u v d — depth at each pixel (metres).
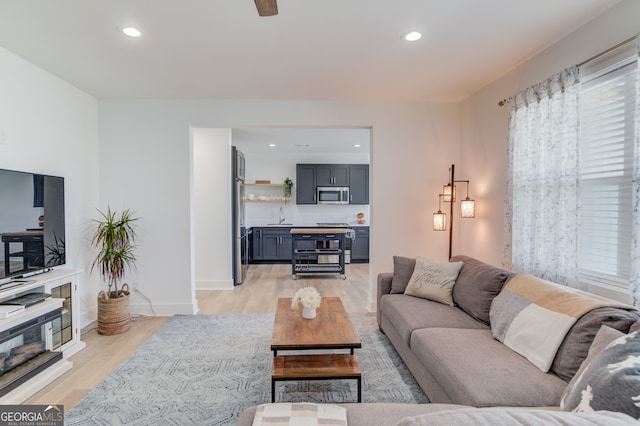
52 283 2.60
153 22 2.20
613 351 1.15
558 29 2.33
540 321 1.75
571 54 2.37
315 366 1.98
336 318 2.41
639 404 0.91
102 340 3.08
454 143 3.98
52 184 2.85
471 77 3.21
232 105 3.81
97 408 2.04
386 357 2.73
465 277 2.64
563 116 2.34
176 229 3.81
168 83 3.30
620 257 2.13
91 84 3.29
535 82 2.72
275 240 7.34
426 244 4.00
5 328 2.05
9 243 2.39
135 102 3.76
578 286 2.28
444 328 2.20
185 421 1.93
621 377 1.01
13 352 2.26
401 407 1.38
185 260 3.83
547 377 1.54
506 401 1.40
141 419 1.94
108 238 3.29
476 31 2.35
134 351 2.85
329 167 7.53
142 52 2.64
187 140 3.79
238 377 2.42
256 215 7.84
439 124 3.97
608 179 2.20
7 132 2.57
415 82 3.33
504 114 3.12
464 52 2.68
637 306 1.83
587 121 2.35
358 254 7.45
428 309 2.56
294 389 2.25
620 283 2.11
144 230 3.80
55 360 2.41
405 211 3.97
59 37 2.38
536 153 2.60
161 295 3.83
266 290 4.95
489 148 3.38
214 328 3.38
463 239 3.91
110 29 2.29
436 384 1.85
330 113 3.88
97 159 3.71
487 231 3.43
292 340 2.01
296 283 5.42
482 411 0.80
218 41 2.47
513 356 1.75
